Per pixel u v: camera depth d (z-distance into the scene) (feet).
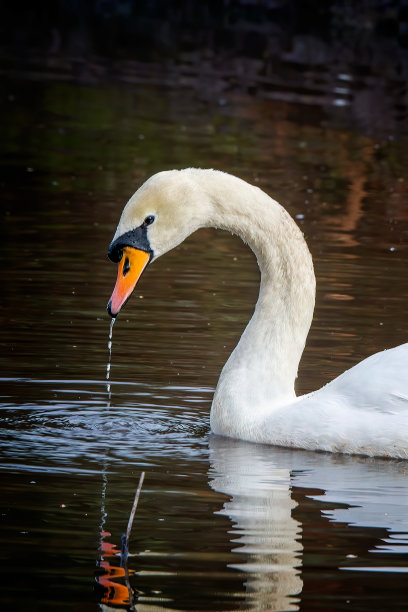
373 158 92.53
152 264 57.31
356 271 56.54
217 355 42.57
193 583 23.03
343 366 41.63
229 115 106.63
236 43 142.72
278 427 33.99
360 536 25.85
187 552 24.66
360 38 147.02
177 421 36.01
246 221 36.32
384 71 129.70
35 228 63.93
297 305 36.19
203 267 57.11
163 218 35.76
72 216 67.82
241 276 55.47
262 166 86.99
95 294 50.49
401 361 33.45
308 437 33.47
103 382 38.96
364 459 32.63
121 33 149.48
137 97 112.68
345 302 50.42
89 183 78.28
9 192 73.97
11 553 24.29
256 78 124.47
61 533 25.53
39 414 35.58
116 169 83.46
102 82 119.34
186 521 26.61
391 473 31.12
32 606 21.83
